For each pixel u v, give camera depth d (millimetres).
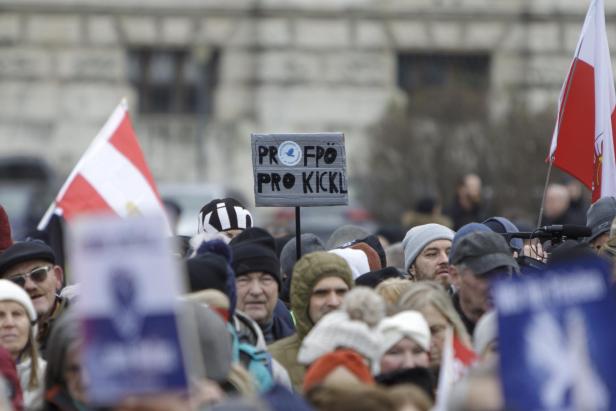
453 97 102875
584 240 26422
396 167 97875
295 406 15492
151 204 27500
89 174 27406
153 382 12914
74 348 16297
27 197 86375
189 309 16859
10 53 128750
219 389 16734
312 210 88500
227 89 128875
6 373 18625
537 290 13258
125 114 27766
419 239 26000
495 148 91625
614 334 13258
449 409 13859
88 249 12883
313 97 129625
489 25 127750
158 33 128625
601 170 27625
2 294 20469
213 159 128250
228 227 26984
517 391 13188
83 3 128625
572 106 27844
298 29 129750
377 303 18688
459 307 22344
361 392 15375
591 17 27781
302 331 21531
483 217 50375
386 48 129250
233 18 129125
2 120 128375
